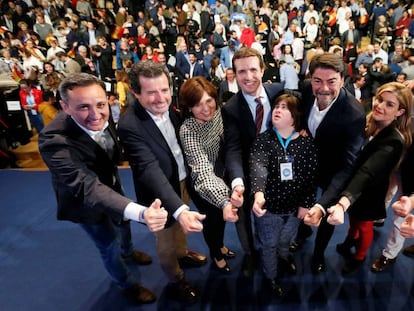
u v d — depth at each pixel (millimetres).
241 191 1422
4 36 7129
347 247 2236
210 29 8883
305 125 1679
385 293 1981
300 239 2375
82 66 6559
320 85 1448
